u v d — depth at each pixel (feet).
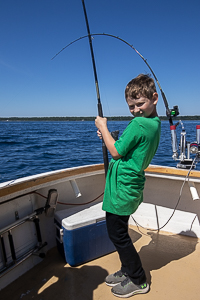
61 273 5.71
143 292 4.92
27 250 5.92
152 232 7.68
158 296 4.90
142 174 4.36
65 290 5.14
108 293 5.02
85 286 5.24
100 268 5.87
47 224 6.66
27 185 5.36
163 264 6.02
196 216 7.30
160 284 5.26
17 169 24.21
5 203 5.41
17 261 5.48
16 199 5.67
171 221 7.57
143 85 4.11
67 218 6.00
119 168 4.26
